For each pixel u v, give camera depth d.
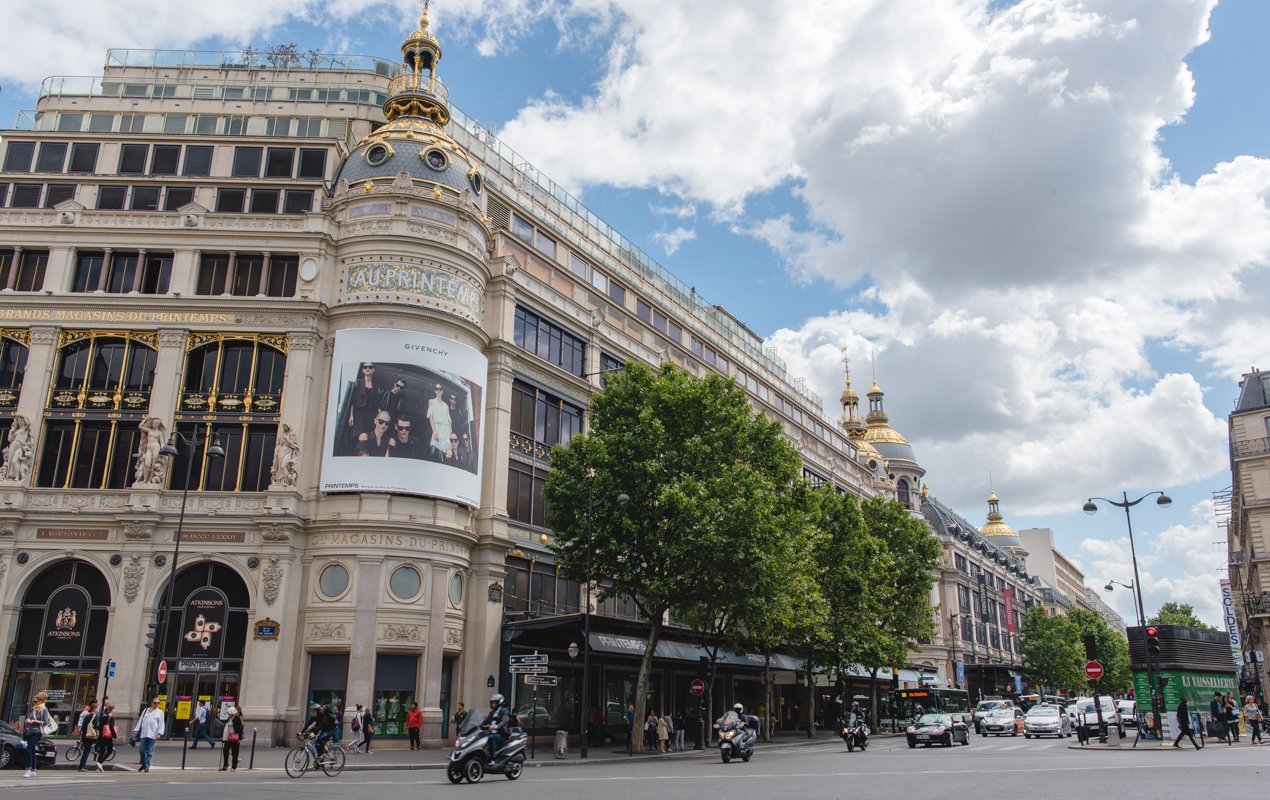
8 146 42.72
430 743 33.44
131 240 38.28
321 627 33.75
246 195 40.81
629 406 38.19
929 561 59.94
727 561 35.34
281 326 36.91
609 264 52.81
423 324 37.16
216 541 34.62
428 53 44.50
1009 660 119.69
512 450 41.00
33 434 35.91
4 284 38.03
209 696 33.69
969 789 18.34
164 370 36.62
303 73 47.81
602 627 40.34
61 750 30.20
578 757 32.22
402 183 38.38
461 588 36.84
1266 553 59.84
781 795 17.41
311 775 23.50
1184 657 41.47
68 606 34.69
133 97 45.62
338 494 35.19
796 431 73.69
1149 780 19.91
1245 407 63.09
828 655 52.16
